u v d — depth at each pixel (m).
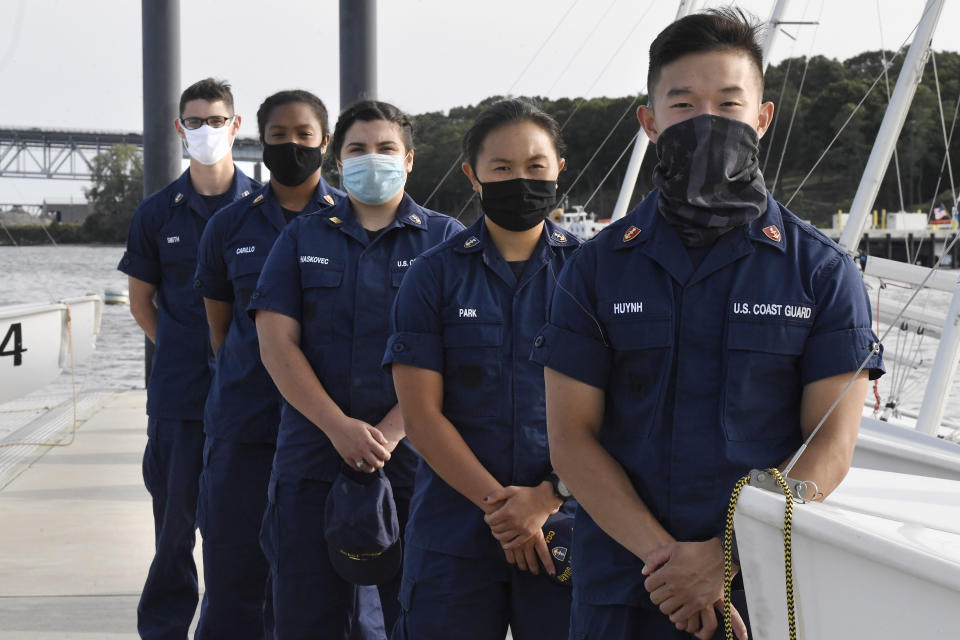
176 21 7.66
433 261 2.44
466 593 2.32
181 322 3.80
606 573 1.76
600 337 1.73
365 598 2.96
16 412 8.88
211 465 3.30
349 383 2.87
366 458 2.67
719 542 1.59
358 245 2.94
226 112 3.95
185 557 3.68
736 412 1.66
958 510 2.18
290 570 2.82
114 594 4.14
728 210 1.65
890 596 1.42
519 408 2.37
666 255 1.71
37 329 7.12
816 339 1.65
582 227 31.12
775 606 1.54
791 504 1.50
